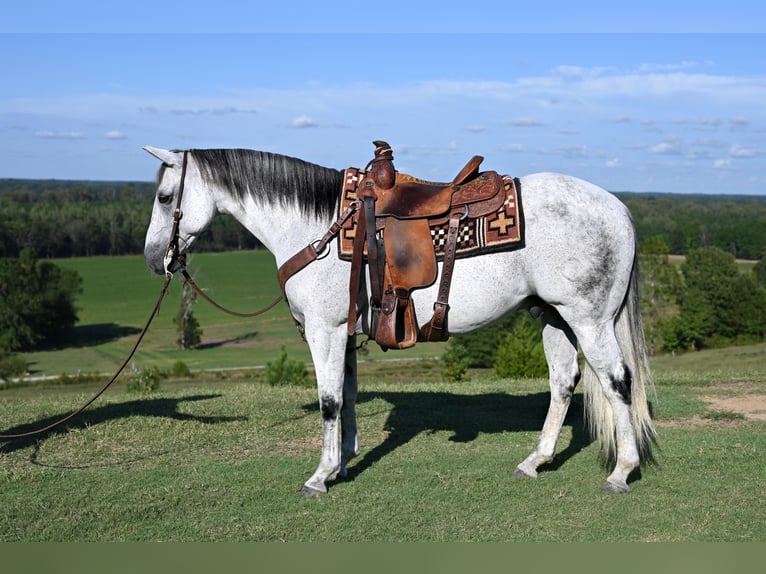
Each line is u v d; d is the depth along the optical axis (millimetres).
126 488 4562
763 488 4441
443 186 4457
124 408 6883
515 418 6484
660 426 6109
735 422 6230
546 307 4648
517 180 4398
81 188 109562
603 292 4266
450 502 4289
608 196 4402
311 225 4531
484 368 30812
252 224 4652
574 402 7172
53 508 4246
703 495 4332
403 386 8664
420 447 5488
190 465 5055
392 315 4262
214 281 65000
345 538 3803
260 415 6543
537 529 3895
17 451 5398
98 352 43812
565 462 5031
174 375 27266
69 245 80375
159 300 4703
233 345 43938
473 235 4254
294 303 4504
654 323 35844
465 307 4309
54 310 48438
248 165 4594
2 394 21047
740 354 25344
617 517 4031
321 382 4473
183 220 4637
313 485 4457
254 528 3938
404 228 4293
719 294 35438
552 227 4223
